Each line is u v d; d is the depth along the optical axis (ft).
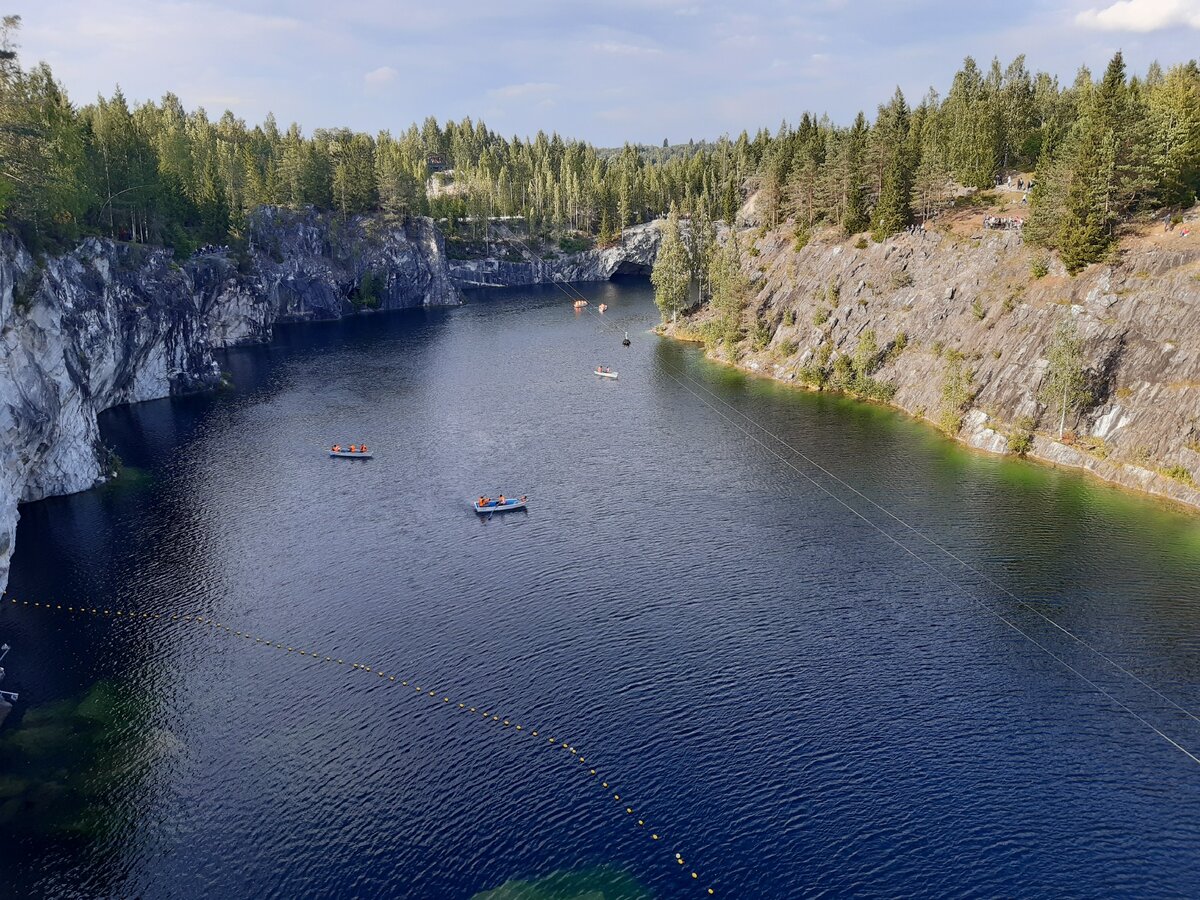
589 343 630.74
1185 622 226.58
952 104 650.43
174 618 232.12
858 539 280.51
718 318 602.03
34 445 275.18
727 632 226.38
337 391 486.38
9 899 144.15
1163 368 327.26
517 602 242.17
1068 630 224.74
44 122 383.45
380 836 158.61
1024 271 401.29
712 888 147.74
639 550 275.18
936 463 349.82
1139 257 354.95
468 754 180.96
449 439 393.09
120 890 146.41
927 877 149.69
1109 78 373.20
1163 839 157.69
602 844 157.48
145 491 322.75
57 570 257.75
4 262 263.29
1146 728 187.93
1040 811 164.55
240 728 187.83
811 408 440.04
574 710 195.11
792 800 167.84
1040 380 362.12
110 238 447.83
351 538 284.20
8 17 274.16
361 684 204.33
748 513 303.68
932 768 176.35
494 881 149.18
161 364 462.60
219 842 156.76
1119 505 300.61
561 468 353.51
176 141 647.56
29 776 171.83
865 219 523.29
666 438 392.27
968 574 254.88
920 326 444.96
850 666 211.00
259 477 340.39
